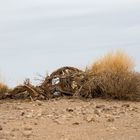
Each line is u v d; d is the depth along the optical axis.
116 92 13.36
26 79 14.02
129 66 14.08
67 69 14.28
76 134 8.23
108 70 13.84
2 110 11.35
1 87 14.09
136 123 9.41
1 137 7.77
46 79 13.99
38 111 11.02
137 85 13.56
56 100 13.14
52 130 8.57
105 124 9.27
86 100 13.13
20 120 9.67
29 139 7.74
